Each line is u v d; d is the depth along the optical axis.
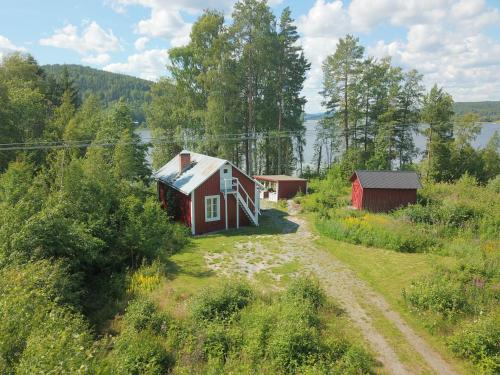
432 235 21.47
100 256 15.63
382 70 44.91
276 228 26.64
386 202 28.09
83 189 17.45
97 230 16.47
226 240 23.55
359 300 14.89
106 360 8.84
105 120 29.69
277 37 42.03
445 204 24.94
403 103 46.28
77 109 49.00
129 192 22.61
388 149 45.75
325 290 15.83
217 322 11.91
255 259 19.78
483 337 10.83
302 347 10.47
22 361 7.13
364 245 21.84
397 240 20.78
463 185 32.91
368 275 17.45
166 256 18.98
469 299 13.44
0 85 29.77
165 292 14.68
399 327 12.80
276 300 13.78
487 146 48.66
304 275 16.34
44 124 35.12
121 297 14.65
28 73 42.88
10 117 29.83
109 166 24.16
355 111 44.81
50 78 51.50
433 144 42.53
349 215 26.66
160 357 10.18
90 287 15.55
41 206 15.38
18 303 9.30
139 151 29.61
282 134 45.28
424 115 43.84
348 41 41.84
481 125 43.56
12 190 15.70
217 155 42.66
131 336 10.77
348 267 18.55
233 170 26.97
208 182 25.88
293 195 36.31
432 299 13.42
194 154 30.88
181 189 25.98
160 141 41.38
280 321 11.50
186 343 10.94
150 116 43.75
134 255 17.89
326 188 37.81
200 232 25.81
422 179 41.22
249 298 13.33
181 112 42.12
